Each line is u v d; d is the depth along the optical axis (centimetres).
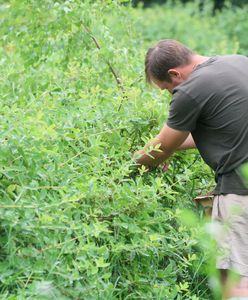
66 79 953
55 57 1044
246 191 766
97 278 700
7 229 679
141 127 860
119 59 1020
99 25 1042
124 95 862
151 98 905
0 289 671
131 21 1120
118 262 763
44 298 656
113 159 820
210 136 787
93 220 742
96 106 835
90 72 958
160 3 3319
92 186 716
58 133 758
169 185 866
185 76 810
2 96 880
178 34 2344
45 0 1039
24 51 1057
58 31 1043
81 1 1059
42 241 686
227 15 2503
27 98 953
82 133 782
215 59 799
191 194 884
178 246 769
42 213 675
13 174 695
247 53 2289
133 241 741
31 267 676
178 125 781
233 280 680
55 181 728
